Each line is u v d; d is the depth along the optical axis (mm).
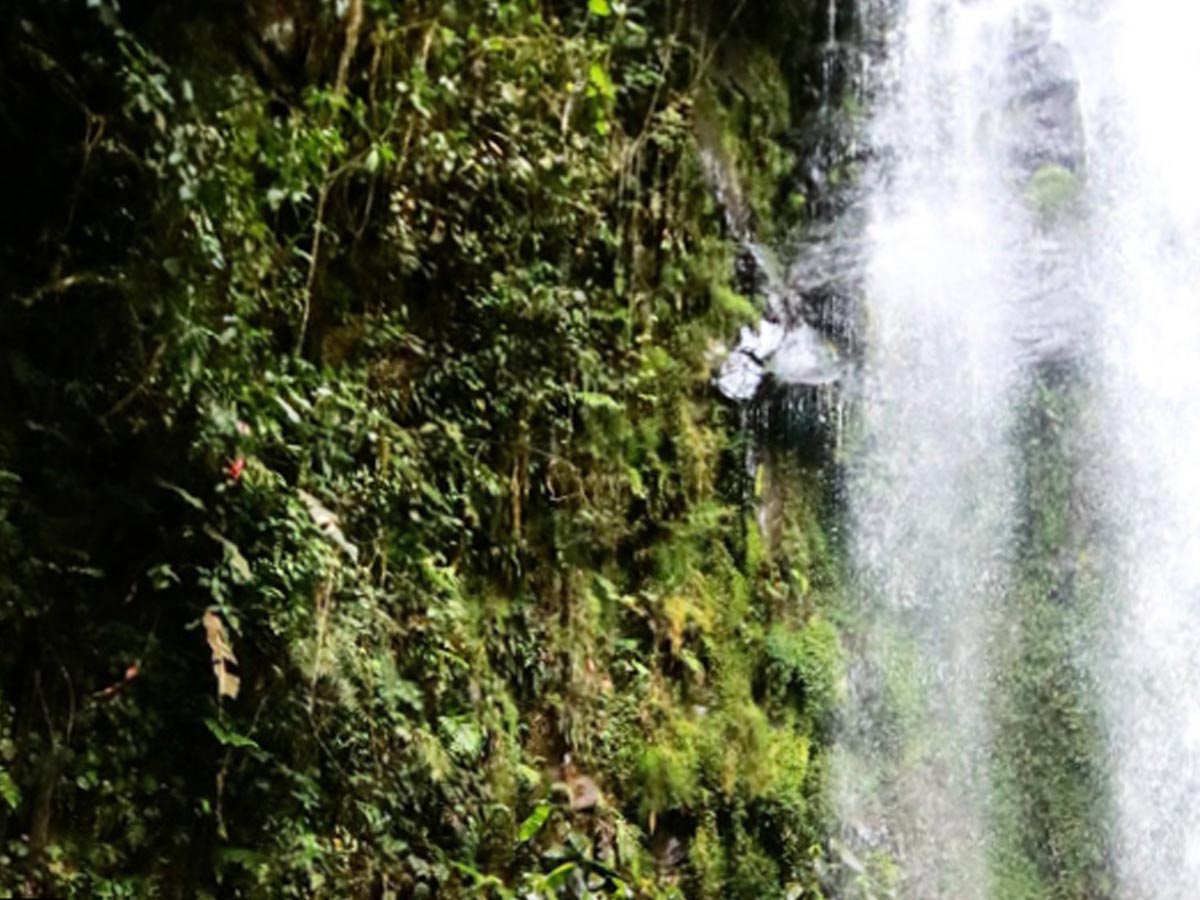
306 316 2600
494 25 3195
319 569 2402
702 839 3510
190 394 2264
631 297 3666
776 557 4035
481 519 3057
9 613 2037
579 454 3389
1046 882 4395
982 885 4230
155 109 2174
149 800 2201
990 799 4355
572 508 3350
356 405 2643
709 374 3938
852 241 4492
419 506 2820
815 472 4227
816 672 3980
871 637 4219
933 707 4309
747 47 4438
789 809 3748
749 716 3744
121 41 2180
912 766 4199
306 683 2400
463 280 3072
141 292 2223
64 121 2215
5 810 1975
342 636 2502
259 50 2654
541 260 3340
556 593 3270
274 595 2350
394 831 2590
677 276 3879
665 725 3518
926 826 4152
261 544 2352
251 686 2348
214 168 2307
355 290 2822
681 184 3938
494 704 2943
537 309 3203
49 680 2084
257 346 2426
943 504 4465
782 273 4309
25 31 2160
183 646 2273
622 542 3570
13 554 2055
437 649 2787
